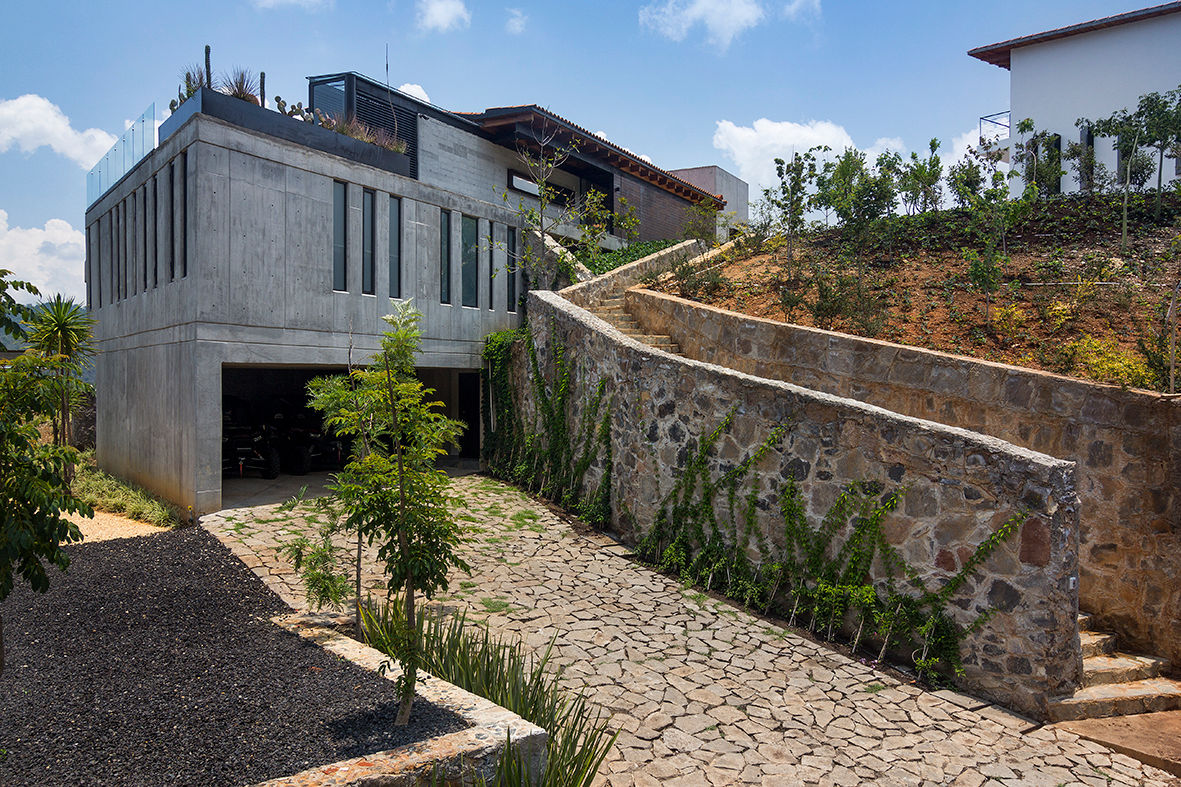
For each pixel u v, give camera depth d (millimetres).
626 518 9828
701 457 8688
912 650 6602
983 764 5059
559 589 7996
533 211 16406
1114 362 8102
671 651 6594
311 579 5879
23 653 5324
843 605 7082
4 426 3383
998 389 8117
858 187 14172
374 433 4668
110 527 9766
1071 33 20594
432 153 18047
